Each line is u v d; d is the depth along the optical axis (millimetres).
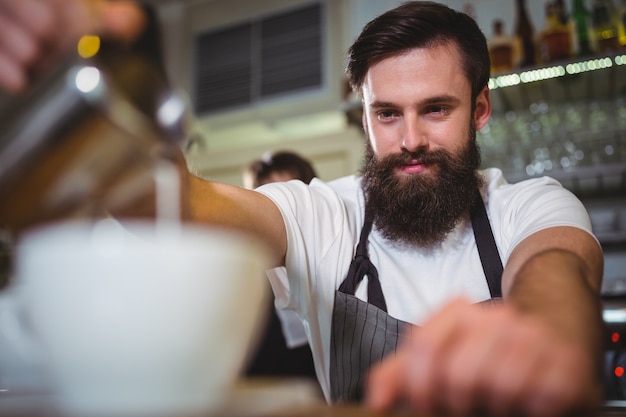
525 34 2758
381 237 1195
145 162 469
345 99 2711
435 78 1115
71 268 295
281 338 1960
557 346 340
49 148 420
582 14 2602
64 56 407
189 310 303
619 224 2510
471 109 1199
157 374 305
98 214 486
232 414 274
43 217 466
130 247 298
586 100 2615
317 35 3312
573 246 750
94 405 294
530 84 2457
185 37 3639
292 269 1078
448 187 1116
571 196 993
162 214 501
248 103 3395
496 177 1257
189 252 304
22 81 391
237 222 922
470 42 1171
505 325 351
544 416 318
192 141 2912
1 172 421
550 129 2559
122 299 293
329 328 1109
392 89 1126
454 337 347
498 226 1137
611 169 2365
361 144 3229
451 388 331
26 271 312
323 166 3309
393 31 1125
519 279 580
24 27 381
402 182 1124
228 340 328
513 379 320
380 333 1047
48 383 324
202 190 873
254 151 3463
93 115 415
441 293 1107
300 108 3260
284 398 321
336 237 1153
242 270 329
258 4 3502
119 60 432
